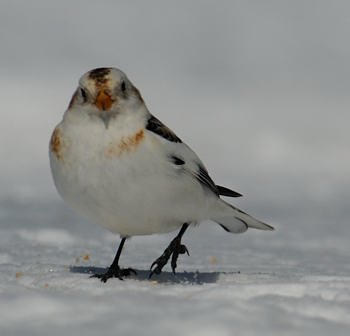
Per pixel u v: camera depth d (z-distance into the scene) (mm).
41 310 5523
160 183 7105
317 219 14609
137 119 7094
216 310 5461
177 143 7344
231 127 22578
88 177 7012
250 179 19391
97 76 7055
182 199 7320
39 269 8016
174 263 7594
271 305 5809
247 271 8578
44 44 26625
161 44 27844
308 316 5574
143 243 11375
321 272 8641
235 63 26859
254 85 25391
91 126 6988
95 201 7117
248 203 16438
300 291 6547
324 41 28312
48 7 29188
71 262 9109
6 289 6582
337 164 21000
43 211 14531
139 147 7000
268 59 27250
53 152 7176
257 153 21359
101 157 6953
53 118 22109
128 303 5777
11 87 23438
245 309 5629
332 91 25062
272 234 12781
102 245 10945
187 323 5121
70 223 13188
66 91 23516
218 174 19719
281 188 18469
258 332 5016
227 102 24094
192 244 11469
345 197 17562
